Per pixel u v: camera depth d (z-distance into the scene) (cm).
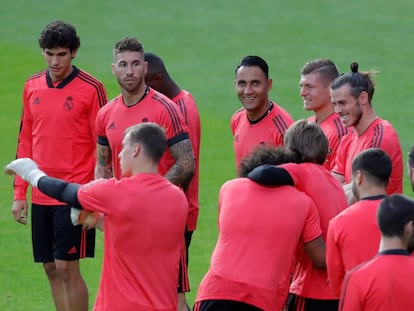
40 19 8950
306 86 3303
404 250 2312
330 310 2780
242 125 3412
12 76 7531
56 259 3462
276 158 2778
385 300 2280
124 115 3206
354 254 2503
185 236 3469
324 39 8438
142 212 2536
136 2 9531
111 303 2567
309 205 2684
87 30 8650
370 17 9056
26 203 3569
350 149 3105
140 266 2556
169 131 3169
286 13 9188
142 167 2570
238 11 9262
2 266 4144
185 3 9512
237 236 2680
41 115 3491
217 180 5391
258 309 2644
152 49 8206
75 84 3481
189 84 7344
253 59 3300
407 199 2325
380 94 7031
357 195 2562
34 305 3709
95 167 3406
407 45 8256
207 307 2677
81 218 2603
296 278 2833
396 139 3042
